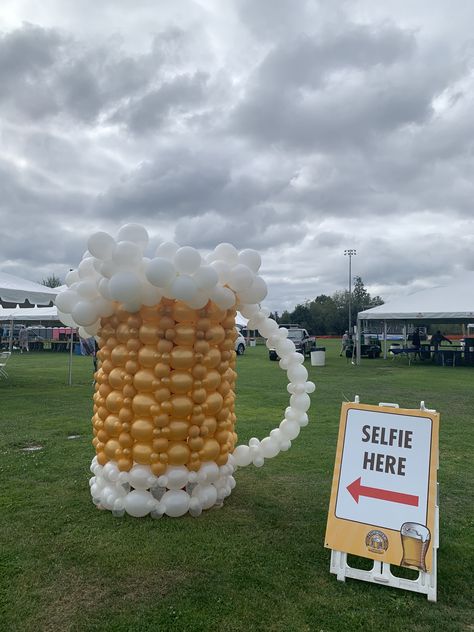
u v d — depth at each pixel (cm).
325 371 1577
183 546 318
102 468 373
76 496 409
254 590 271
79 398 932
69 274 400
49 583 275
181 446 354
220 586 274
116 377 355
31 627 237
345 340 2397
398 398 977
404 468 294
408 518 281
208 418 365
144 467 351
